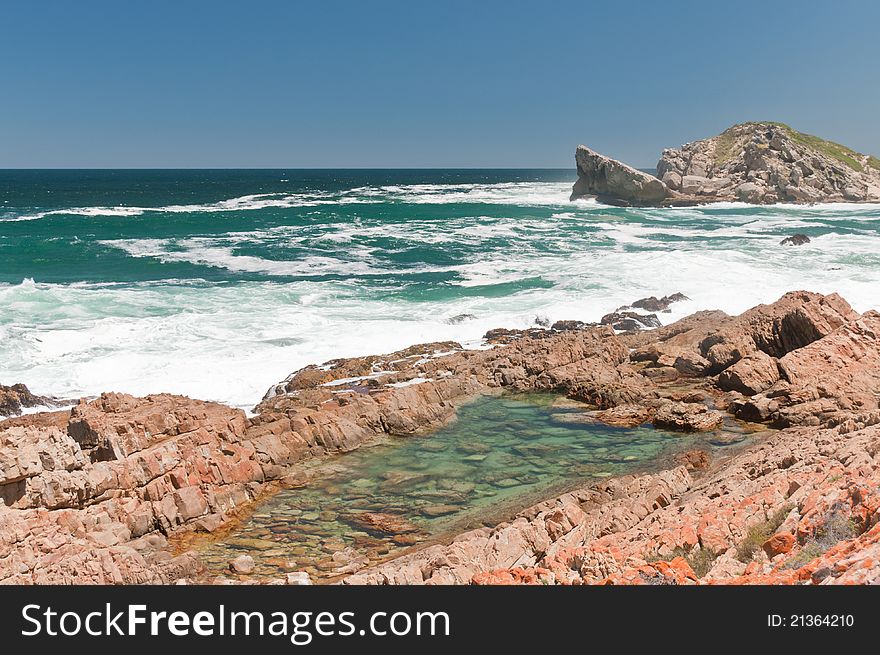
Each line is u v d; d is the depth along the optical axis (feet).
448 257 141.90
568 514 40.65
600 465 55.11
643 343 85.71
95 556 36.52
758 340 79.25
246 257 140.77
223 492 48.03
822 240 163.73
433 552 38.22
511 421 64.34
